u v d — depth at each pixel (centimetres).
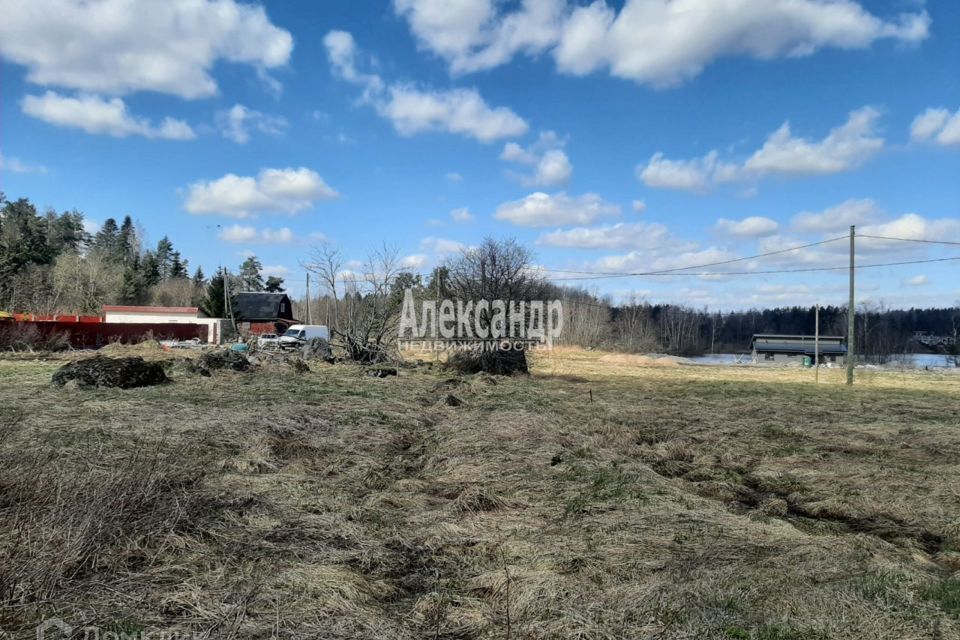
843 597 364
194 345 3681
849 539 503
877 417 1356
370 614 349
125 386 1450
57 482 485
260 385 1608
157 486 513
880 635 319
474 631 334
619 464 789
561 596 371
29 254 6031
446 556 466
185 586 365
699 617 336
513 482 686
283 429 960
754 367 4228
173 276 8462
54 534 391
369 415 1155
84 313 5722
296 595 363
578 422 1178
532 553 459
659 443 1021
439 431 1016
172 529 444
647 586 383
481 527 532
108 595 348
